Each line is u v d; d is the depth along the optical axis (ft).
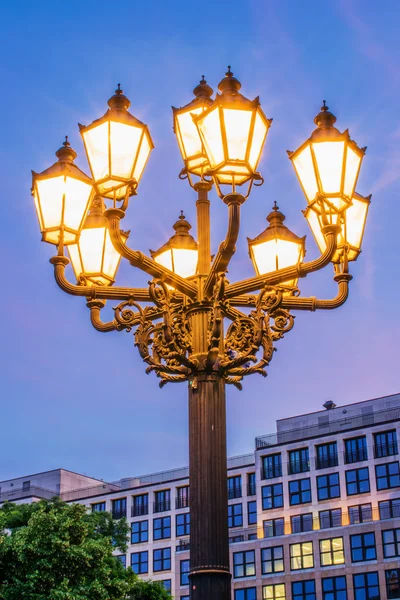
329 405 271.49
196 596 20.99
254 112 21.89
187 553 250.37
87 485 306.96
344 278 25.53
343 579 209.87
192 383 23.29
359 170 24.27
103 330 24.91
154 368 23.90
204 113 22.21
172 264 30.66
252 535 233.96
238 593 222.69
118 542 133.90
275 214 31.48
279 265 30.55
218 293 22.49
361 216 27.32
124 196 23.15
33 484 304.09
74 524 84.94
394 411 251.60
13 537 83.20
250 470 257.55
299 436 259.80
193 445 22.61
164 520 267.59
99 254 28.48
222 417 22.97
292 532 228.22
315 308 24.94
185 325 23.89
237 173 21.75
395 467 225.35
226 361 23.50
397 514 214.48
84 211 25.25
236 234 21.71
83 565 82.48
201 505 21.84
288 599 214.69
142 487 276.21
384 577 204.64
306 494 236.02
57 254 24.43
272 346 24.34
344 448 235.20
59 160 25.68
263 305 24.59
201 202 25.96
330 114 24.49
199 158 26.91
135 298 24.59
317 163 23.56
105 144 23.15
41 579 79.51
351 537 213.05
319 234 27.09
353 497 228.22
